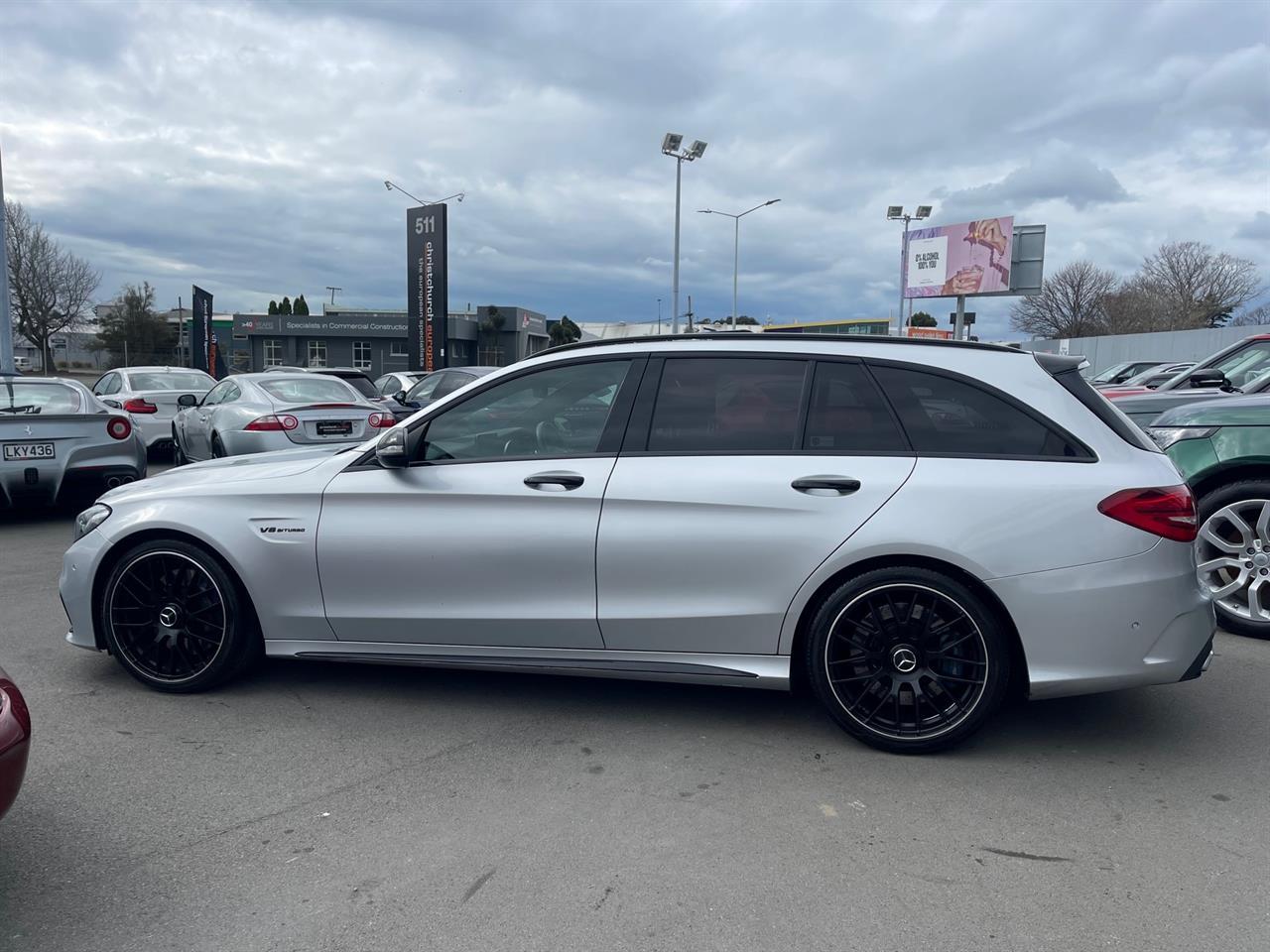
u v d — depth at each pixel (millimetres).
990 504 3541
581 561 3877
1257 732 4020
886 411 3777
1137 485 3525
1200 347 34344
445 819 3215
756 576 3734
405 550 4035
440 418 4129
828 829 3160
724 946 2520
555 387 4078
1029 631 3525
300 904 2705
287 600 4199
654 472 3834
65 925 2604
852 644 3721
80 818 3213
